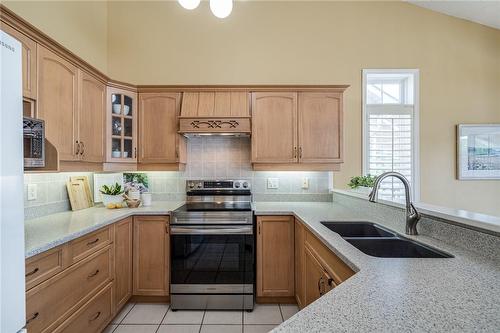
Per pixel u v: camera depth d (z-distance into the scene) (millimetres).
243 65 3109
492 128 3152
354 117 3127
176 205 2783
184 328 2109
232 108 2691
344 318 673
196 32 3111
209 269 2404
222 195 3004
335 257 1373
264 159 2730
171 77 3098
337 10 3139
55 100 1843
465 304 744
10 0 1912
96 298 1896
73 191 2432
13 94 1061
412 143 3158
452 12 3109
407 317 677
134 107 2721
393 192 3145
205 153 3068
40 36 1683
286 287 2447
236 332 2057
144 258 2453
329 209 2518
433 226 1449
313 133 2738
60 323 1530
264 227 2455
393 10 3148
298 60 3121
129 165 2705
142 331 2070
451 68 3166
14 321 1050
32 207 2047
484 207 3141
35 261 1354
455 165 3158
